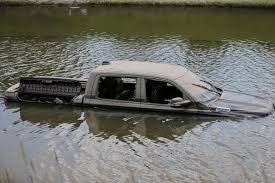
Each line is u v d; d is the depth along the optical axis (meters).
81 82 13.14
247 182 8.74
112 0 41.44
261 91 15.72
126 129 11.12
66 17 35.16
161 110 11.66
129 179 8.93
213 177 8.95
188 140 10.53
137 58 21.12
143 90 11.80
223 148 10.13
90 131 11.11
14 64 19.75
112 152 10.08
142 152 10.05
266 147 10.15
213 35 27.70
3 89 15.58
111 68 12.29
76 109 12.31
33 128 11.43
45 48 23.38
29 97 13.02
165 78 11.70
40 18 34.62
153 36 27.19
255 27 30.61
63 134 11.03
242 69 19.02
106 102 12.09
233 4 39.66
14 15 36.22
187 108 11.54
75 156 9.93
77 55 21.67
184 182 8.78
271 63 20.16
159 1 40.81
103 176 9.06
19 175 9.18
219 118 11.41
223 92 12.37
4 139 10.88
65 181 8.89
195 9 39.06
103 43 24.83
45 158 9.88
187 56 21.66
